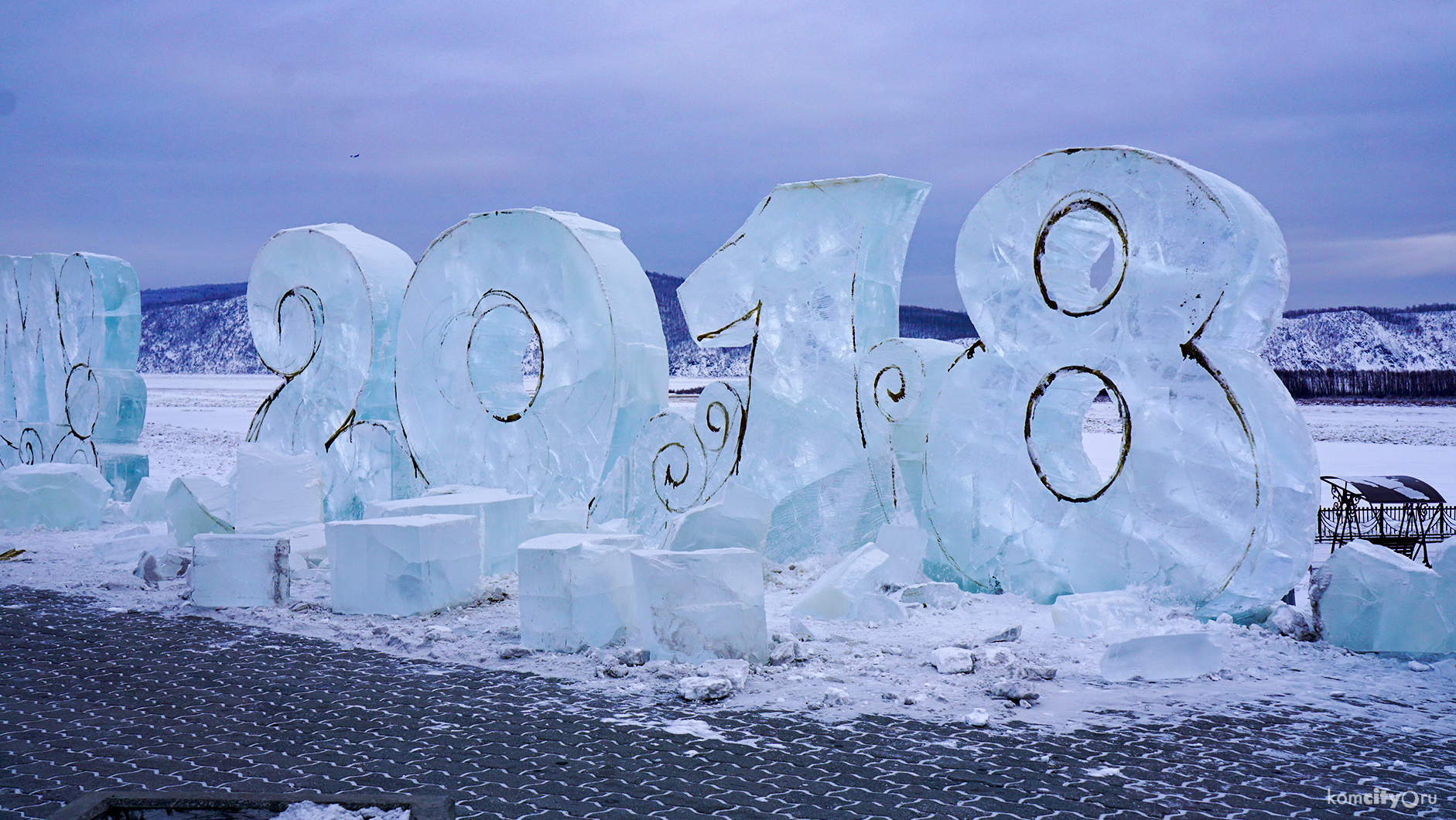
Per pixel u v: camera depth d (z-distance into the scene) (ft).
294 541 34.81
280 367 44.45
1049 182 27.12
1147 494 25.17
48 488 43.09
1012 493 28.19
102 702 18.58
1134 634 22.72
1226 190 24.56
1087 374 26.40
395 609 26.48
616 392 34.73
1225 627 23.20
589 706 18.10
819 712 17.66
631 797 13.67
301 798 12.21
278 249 44.21
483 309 38.09
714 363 323.57
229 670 21.03
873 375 31.86
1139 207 25.23
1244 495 23.68
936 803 13.41
